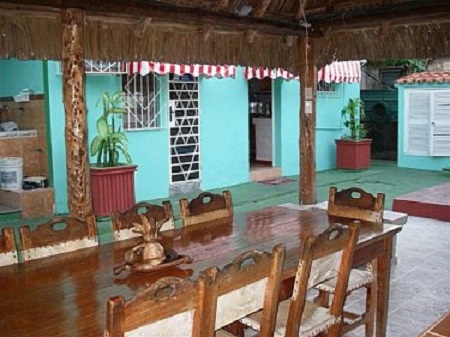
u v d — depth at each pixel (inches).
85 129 151.6
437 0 174.1
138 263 92.7
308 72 217.3
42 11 150.0
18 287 84.5
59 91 259.9
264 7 191.0
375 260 121.7
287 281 96.9
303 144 221.3
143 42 178.4
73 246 105.1
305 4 206.2
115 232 112.6
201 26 181.9
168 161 309.0
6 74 287.1
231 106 339.9
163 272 91.7
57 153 261.4
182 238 115.0
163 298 66.5
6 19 149.1
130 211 115.8
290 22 207.3
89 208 153.9
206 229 123.0
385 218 181.0
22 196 250.4
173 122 309.9
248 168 354.3
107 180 244.7
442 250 203.3
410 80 419.5
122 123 285.0
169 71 276.1
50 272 91.6
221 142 336.5
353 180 365.7
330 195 139.9
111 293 81.7
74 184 151.3
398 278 171.6
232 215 136.9
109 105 277.6
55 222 103.4
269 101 394.9
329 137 422.6
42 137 268.5
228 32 198.5
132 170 254.1
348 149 412.5
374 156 502.3
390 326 136.1
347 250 101.3
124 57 174.7
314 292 158.7
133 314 63.5
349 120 429.4
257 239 113.8
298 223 128.4
